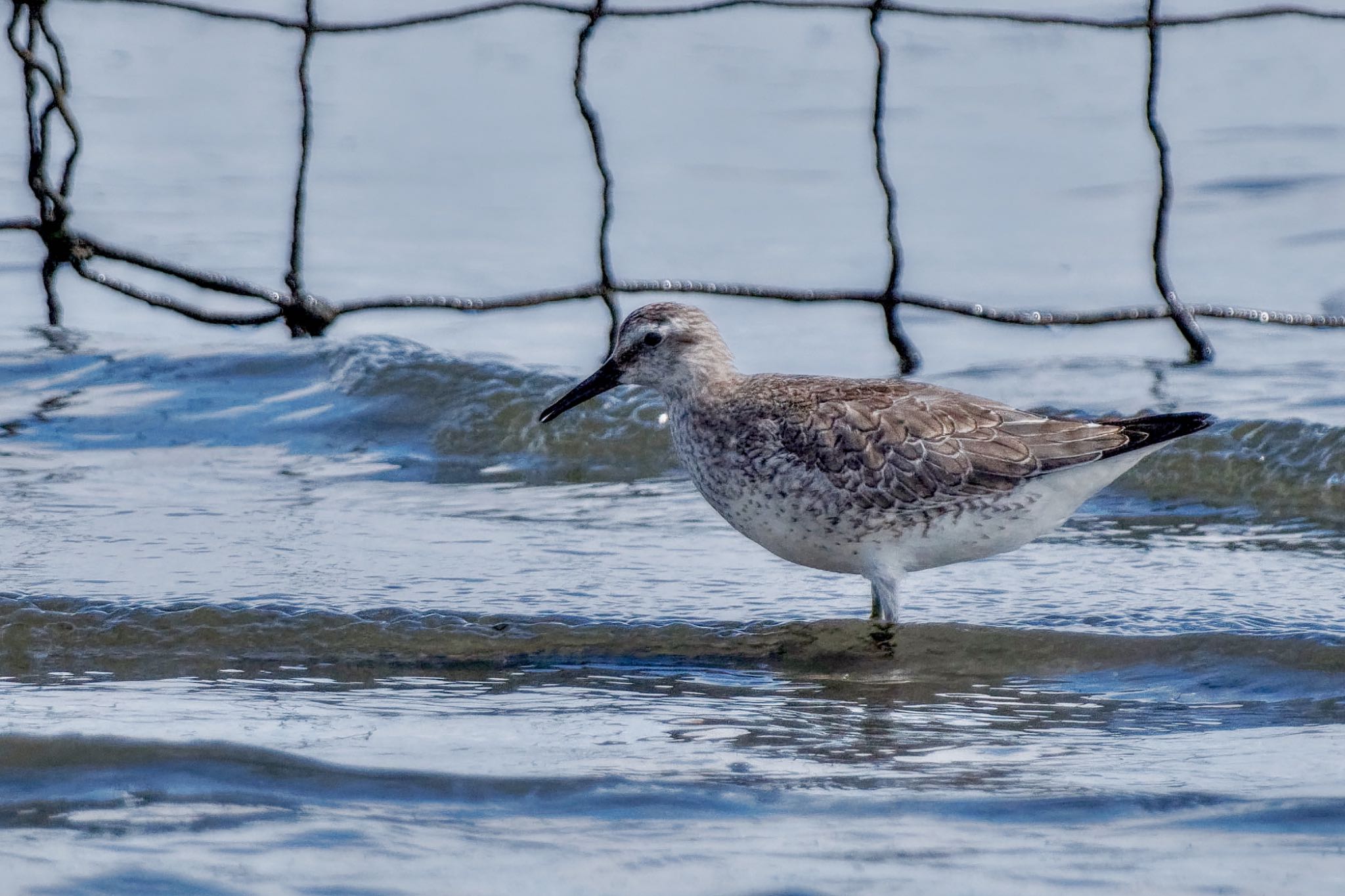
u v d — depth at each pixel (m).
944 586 11.15
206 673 9.56
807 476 10.55
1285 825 7.08
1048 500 10.52
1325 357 16.56
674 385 11.36
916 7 17.36
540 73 36.25
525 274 21.16
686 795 7.60
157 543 11.78
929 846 6.99
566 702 9.13
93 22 40.56
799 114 31.92
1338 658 9.48
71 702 8.98
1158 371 16.30
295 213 16.73
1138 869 6.69
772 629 10.31
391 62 37.38
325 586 10.86
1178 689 9.27
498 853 6.96
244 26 39.91
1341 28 36.97
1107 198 24.91
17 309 19.45
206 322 16.84
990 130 30.22
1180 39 36.88
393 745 8.29
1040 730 8.64
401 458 14.42
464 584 11.04
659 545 12.05
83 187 25.28
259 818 7.32
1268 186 25.00
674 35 39.69
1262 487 12.98
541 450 14.62
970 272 21.11
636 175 27.25
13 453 14.21
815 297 16.70
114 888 6.61
